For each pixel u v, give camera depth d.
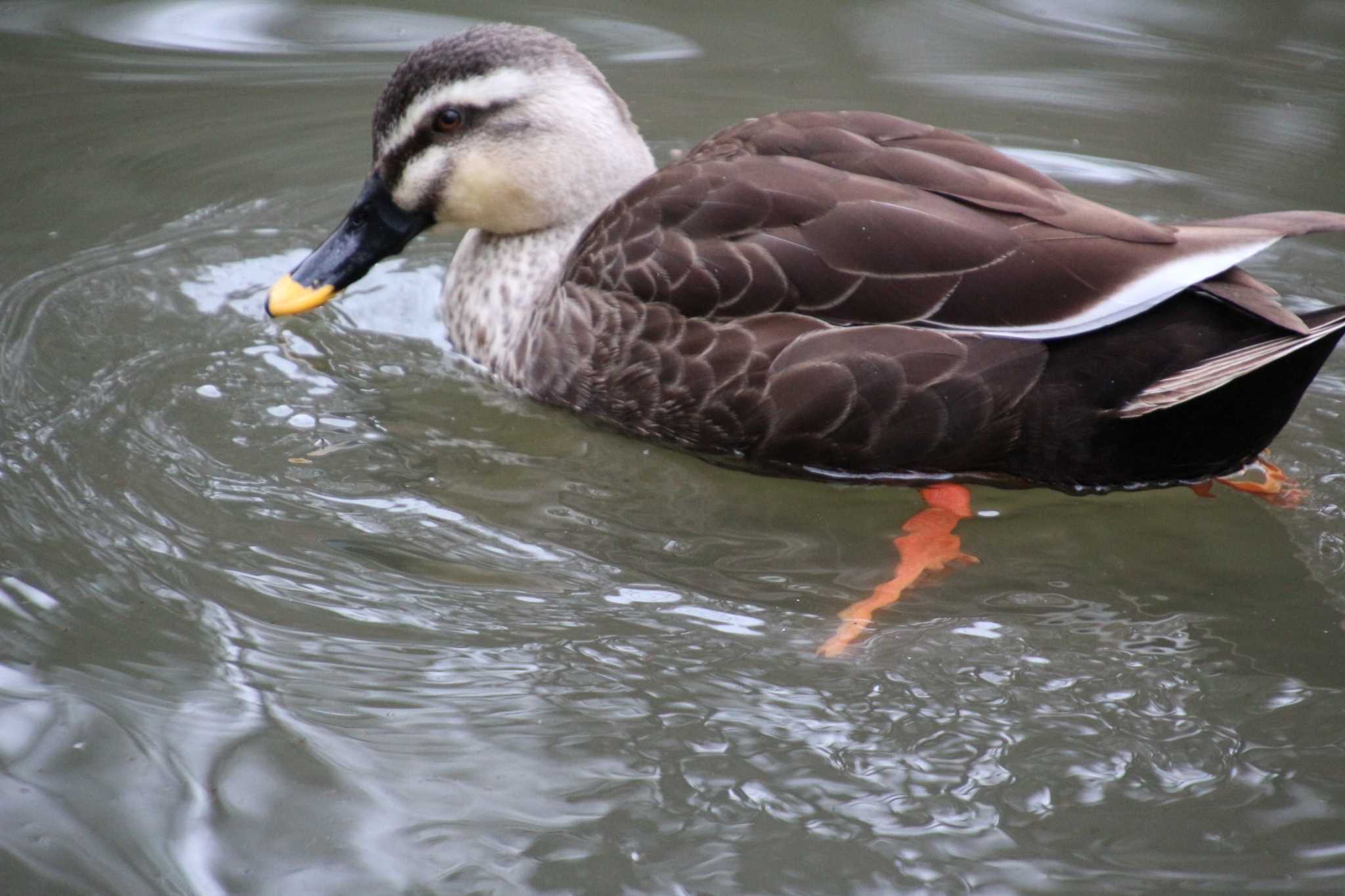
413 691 6.96
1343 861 5.98
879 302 8.20
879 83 14.19
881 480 8.66
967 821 6.24
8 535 7.95
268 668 7.08
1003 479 8.59
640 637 7.39
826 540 8.37
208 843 6.11
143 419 9.11
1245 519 8.59
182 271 10.91
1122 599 7.84
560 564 7.99
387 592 7.66
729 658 7.25
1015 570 8.12
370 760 6.54
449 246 11.98
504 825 6.21
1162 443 8.18
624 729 6.75
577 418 9.38
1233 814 6.24
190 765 6.49
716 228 8.58
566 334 9.12
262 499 8.42
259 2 15.77
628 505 8.59
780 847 6.12
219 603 7.52
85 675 7.00
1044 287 7.98
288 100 13.80
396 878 5.95
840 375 8.16
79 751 6.56
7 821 6.19
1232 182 12.38
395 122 9.95
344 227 10.23
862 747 6.65
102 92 13.78
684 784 6.44
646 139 12.94
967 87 14.10
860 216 8.28
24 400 9.18
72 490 8.36
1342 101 13.79
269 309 9.86
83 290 10.52
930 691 7.02
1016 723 6.80
